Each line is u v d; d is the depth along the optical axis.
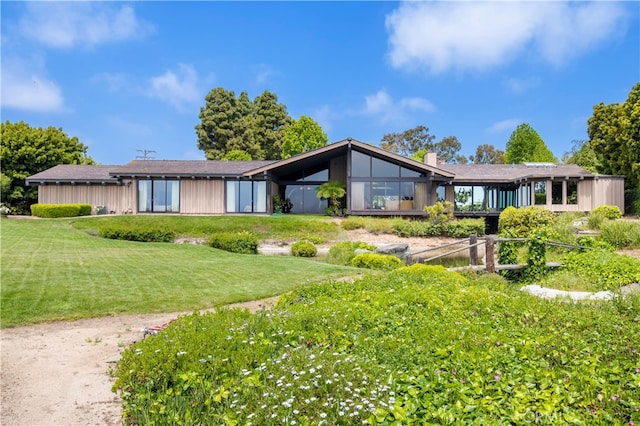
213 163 33.19
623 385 4.07
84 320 8.12
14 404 4.76
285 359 4.80
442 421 3.53
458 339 5.52
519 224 20.92
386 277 10.09
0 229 20.95
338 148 30.05
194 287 10.86
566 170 32.22
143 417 4.10
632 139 27.50
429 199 29.42
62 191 30.97
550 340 5.40
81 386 5.24
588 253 13.36
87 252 15.94
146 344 5.24
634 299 7.98
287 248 22.77
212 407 4.07
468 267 13.04
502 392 4.07
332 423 3.54
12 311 8.32
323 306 7.30
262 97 61.94
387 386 4.03
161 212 30.48
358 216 29.50
